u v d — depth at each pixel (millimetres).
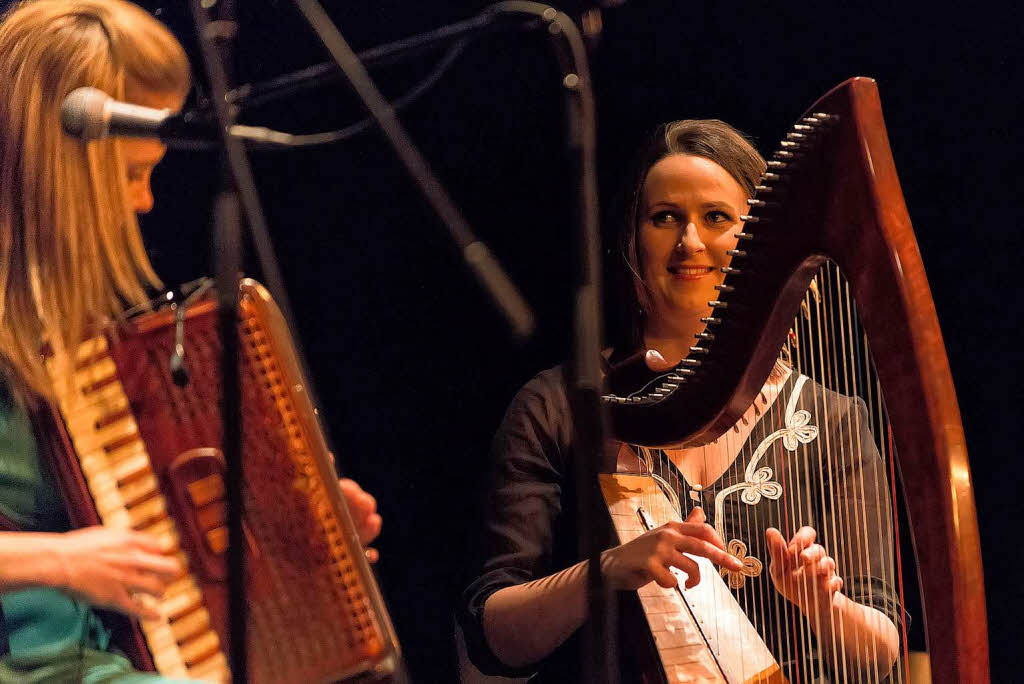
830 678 7242
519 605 7125
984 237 11125
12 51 5395
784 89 11359
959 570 4574
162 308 5461
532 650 7125
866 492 7773
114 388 5297
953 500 4602
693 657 6492
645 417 6602
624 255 8484
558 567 7969
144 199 5711
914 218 11297
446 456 12391
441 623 12320
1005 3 10812
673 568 7203
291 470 5477
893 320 4777
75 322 5281
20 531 5238
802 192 5297
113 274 5484
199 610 5301
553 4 11148
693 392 6215
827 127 5133
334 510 5516
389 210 11867
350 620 5473
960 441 4668
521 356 12273
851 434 7895
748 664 6512
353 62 4227
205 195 10016
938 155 11148
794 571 6457
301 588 5426
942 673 4590
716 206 8164
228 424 4195
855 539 7656
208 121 4180
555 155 11859
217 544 5332
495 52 11500
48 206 5309
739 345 5852
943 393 4680
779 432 7902
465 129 11828
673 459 7789
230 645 4199
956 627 4566
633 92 11617
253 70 10812
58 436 5219
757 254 5695
